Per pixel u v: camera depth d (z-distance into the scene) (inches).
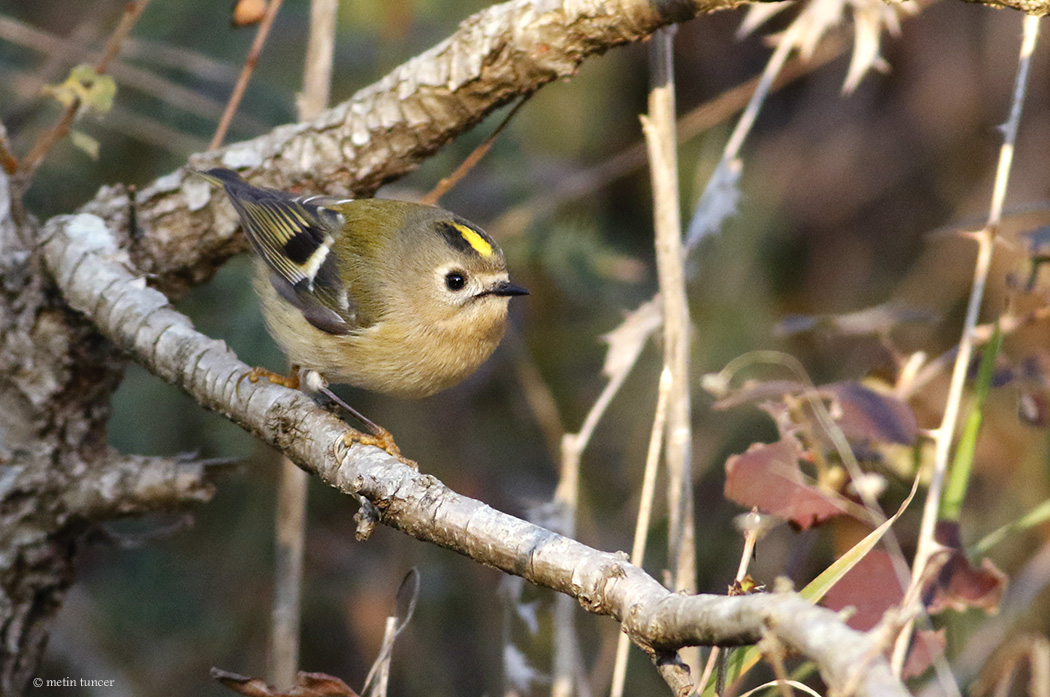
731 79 443.5
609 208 441.4
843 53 440.8
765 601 130.5
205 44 394.3
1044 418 262.2
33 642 268.8
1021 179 420.2
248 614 380.5
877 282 436.8
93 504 260.1
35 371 255.3
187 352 232.5
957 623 299.6
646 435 401.1
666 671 156.1
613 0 218.2
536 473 405.4
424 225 292.4
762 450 225.5
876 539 177.2
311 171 263.0
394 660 378.0
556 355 417.1
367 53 400.2
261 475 373.4
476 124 254.4
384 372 289.6
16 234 253.1
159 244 269.1
